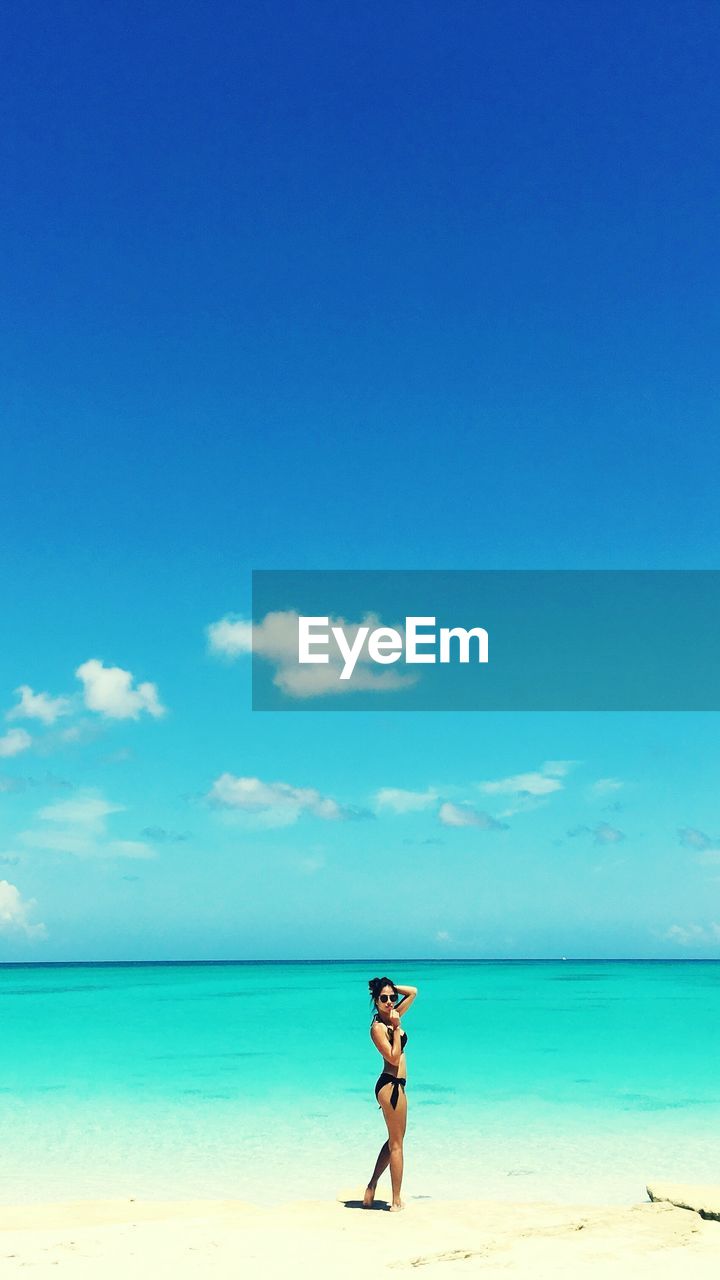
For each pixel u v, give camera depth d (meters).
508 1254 8.98
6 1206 11.64
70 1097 19.88
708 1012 40.44
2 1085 21.45
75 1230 10.09
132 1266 8.75
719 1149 14.73
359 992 59.53
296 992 59.97
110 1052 27.28
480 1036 30.48
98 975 103.88
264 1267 8.66
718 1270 8.42
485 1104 18.44
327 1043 29.44
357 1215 10.76
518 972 103.88
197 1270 8.60
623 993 56.25
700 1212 10.52
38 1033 33.09
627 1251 9.05
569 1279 8.18
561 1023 35.12
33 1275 8.52
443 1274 8.34
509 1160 14.11
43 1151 15.06
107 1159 14.51
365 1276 8.36
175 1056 26.28
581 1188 12.62
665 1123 16.59
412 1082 21.11
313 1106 18.70
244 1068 23.94
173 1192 12.66
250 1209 11.27
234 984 73.44
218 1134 16.20
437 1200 12.05
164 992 60.91
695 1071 22.55
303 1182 13.20
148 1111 18.25
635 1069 22.88
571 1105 18.28
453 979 81.00
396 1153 11.08
